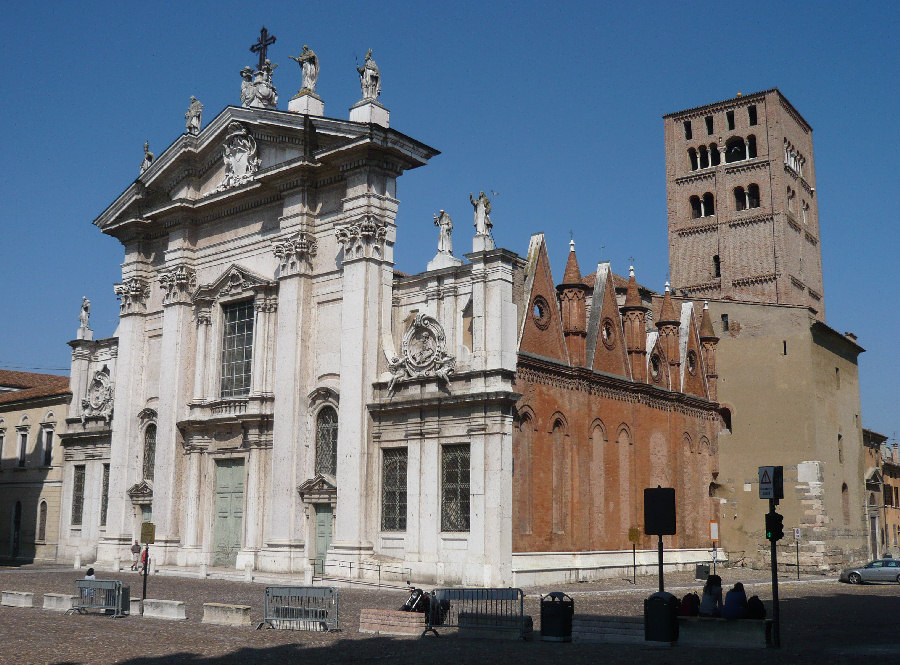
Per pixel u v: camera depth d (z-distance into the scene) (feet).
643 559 164.76
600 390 158.20
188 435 163.63
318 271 150.30
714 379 201.05
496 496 123.85
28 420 218.38
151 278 182.50
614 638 74.54
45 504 208.85
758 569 192.13
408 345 136.87
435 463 130.82
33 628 80.79
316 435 146.30
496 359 126.93
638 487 166.20
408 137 144.66
